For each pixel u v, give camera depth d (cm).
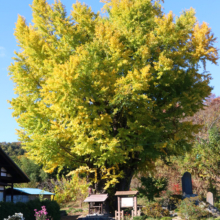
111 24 2050
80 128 1772
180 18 2208
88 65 1702
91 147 1756
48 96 1719
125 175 2250
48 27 2205
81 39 2098
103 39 1872
